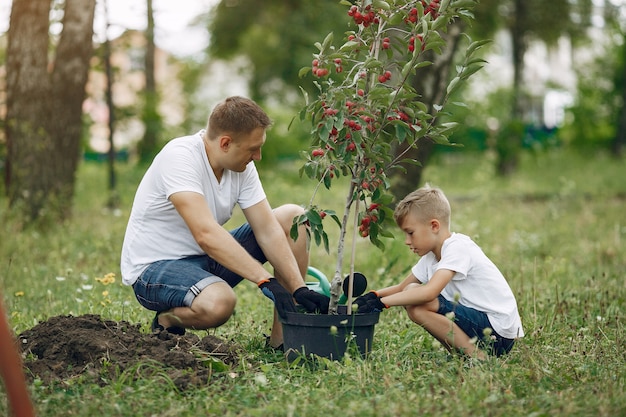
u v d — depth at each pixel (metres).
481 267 4.54
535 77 35.81
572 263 8.22
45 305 6.01
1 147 11.79
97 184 19.05
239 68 30.61
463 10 4.13
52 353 4.26
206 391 3.86
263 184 16.83
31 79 10.95
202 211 4.45
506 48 31.52
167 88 25.53
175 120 23.31
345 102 4.14
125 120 16.91
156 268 4.61
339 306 4.45
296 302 4.49
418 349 4.70
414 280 4.74
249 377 4.10
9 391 2.78
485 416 3.50
